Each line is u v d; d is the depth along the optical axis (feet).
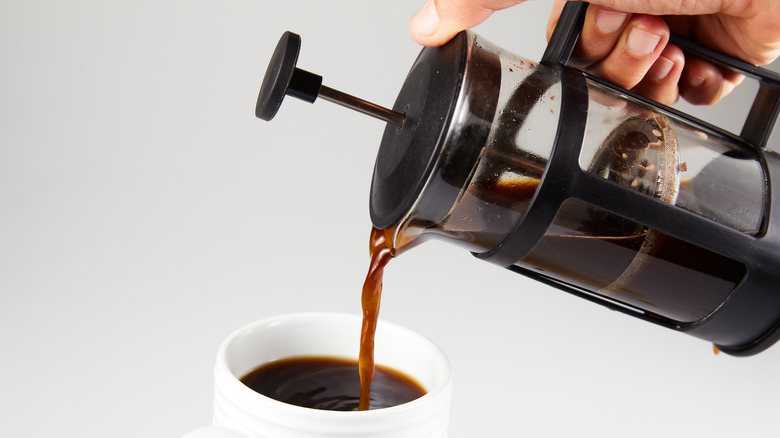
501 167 1.58
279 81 1.59
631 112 1.71
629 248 1.67
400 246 1.65
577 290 1.75
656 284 1.71
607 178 1.63
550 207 1.59
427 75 1.62
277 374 1.68
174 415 2.26
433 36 1.64
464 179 1.57
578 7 1.73
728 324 1.73
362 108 1.63
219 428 1.48
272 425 1.49
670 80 2.04
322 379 1.69
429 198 1.57
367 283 1.67
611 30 1.86
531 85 1.63
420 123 1.59
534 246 1.63
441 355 1.64
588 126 1.65
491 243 1.66
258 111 1.63
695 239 1.63
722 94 2.10
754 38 1.90
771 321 1.73
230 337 1.64
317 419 1.48
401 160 1.60
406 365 1.70
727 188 1.70
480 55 1.61
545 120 1.61
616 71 1.92
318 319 1.73
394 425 1.49
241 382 1.59
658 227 1.61
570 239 1.66
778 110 1.75
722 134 1.77
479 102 1.57
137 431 2.20
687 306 1.74
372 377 1.66
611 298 1.77
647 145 1.67
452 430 2.21
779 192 1.71
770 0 1.81
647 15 1.86
